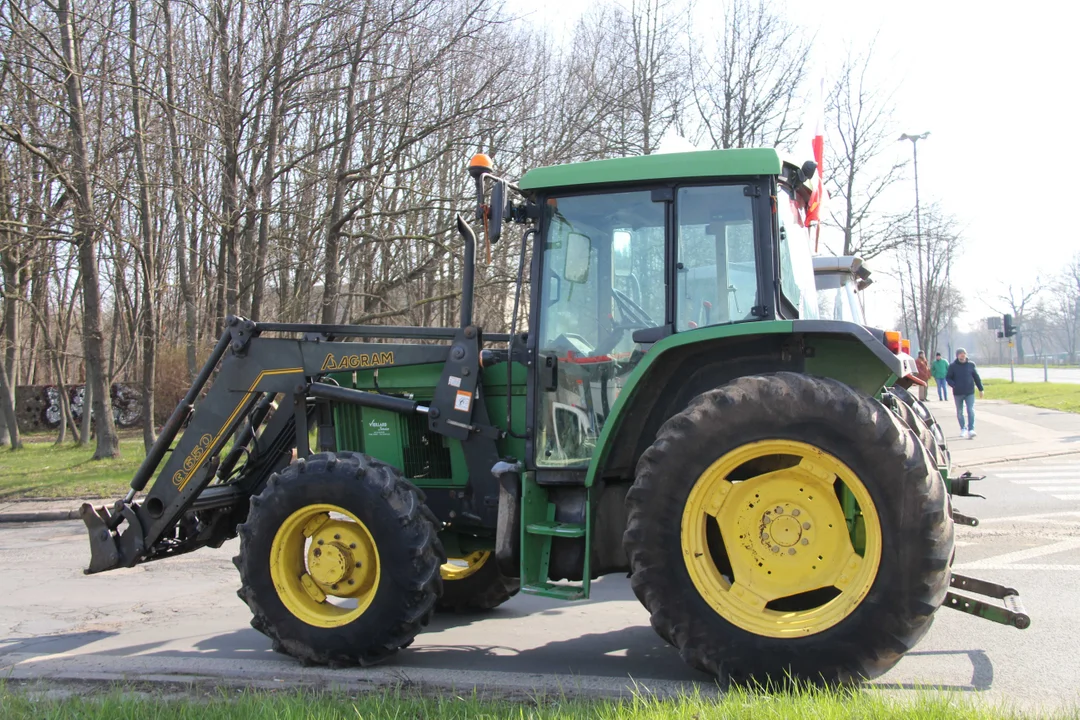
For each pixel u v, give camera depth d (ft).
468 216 49.88
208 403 18.20
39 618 19.88
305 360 17.87
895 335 13.23
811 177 15.43
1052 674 13.74
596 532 14.71
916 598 11.94
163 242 71.10
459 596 18.97
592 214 15.38
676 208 14.88
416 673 14.38
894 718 10.57
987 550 23.38
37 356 104.88
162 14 49.65
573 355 15.34
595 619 18.69
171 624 18.98
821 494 12.81
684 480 12.97
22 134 49.62
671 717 10.87
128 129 50.70
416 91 48.42
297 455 18.01
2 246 52.31
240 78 47.39
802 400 12.57
